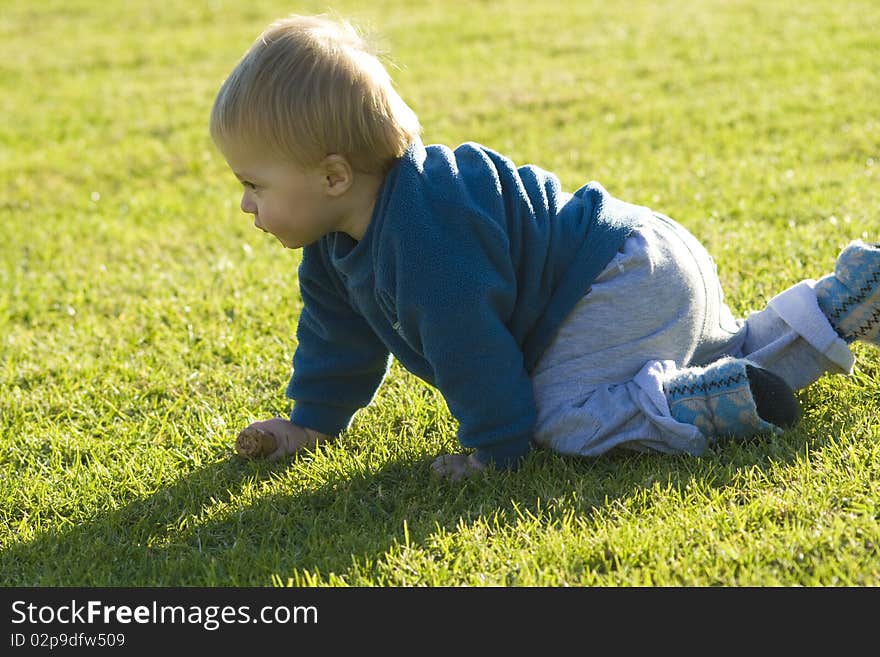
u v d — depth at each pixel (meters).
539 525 4.70
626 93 14.94
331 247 5.24
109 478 5.60
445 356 4.91
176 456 5.83
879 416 5.29
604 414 5.13
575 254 5.12
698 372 5.06
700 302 5.34
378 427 5.89
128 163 13.94
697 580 4.21
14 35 23.78
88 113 16.91
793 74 14.78
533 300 5.08
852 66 14.83
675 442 5.11
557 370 5.22
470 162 5.08
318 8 23.95
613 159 11.90
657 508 4.68
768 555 4.27
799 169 10.50
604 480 5.08
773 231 8.47
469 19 21.53
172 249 10.34
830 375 5.76
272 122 4.73
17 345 7.95
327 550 4.71
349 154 4.81
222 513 5.17
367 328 5.56
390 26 21.45
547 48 18.47
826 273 7.31
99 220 11.62
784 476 4.84
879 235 7.99
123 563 4.86
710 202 9.75
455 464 5.32
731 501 4.67
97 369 7.23
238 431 6.08
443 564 4.52
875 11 18.20
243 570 4.66
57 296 9.13
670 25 19.16
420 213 4.79
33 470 5.80
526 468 5.18
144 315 8.32
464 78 16.84
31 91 18.75
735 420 5.07
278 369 6.84
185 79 18.92
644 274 5.15
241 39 22.00
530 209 5.03
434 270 4.77
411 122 4.99
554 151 12.57
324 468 5.45
